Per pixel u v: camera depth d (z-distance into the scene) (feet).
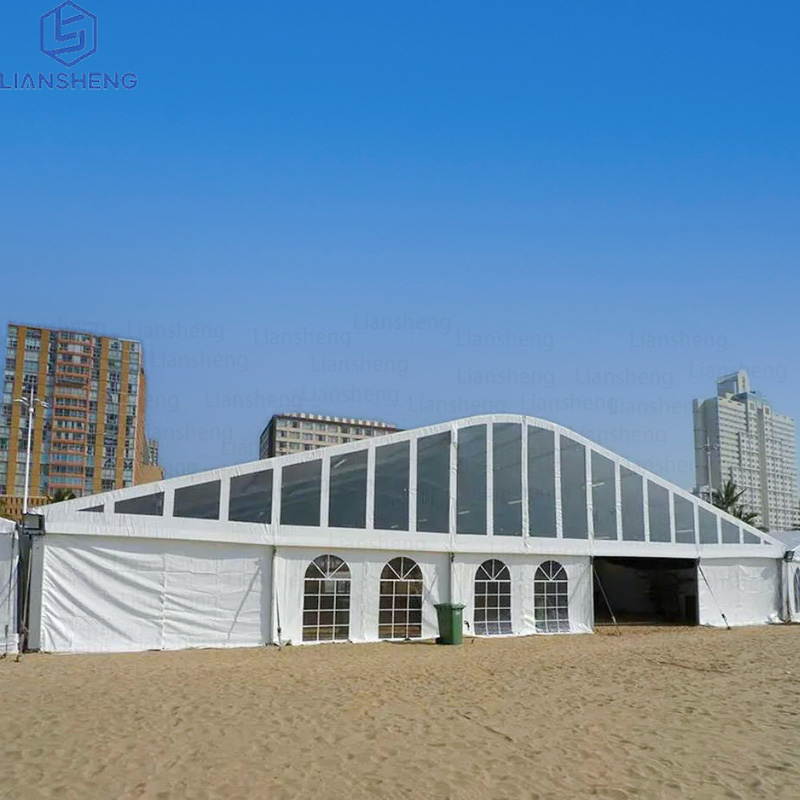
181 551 59.72
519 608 74.28
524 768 26.71
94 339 262.67
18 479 245.65
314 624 63.98
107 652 55.83
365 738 29.94
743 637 71.87
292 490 64.59
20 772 24.56
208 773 25.07
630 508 82.58
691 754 28.89
